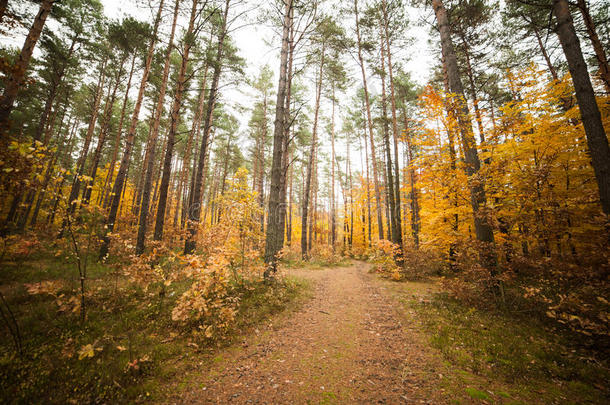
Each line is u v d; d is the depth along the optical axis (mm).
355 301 7785
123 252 8461
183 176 16734
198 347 4270
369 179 24438
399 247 11609
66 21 14117
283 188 13719
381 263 12266
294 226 36625
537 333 4652
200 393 3193
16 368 3080
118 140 18562
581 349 3990
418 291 8453
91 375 3234
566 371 3471
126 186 21188
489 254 6402
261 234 10383
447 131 9375
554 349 4035
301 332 5293
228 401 3061
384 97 15594
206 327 4789
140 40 10219
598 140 4801
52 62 14875
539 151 7410
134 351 3867
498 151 8062
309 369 3844
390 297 7980
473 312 5820
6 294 4742
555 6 5578
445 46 8055
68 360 3428
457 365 3777
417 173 10367
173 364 3785
